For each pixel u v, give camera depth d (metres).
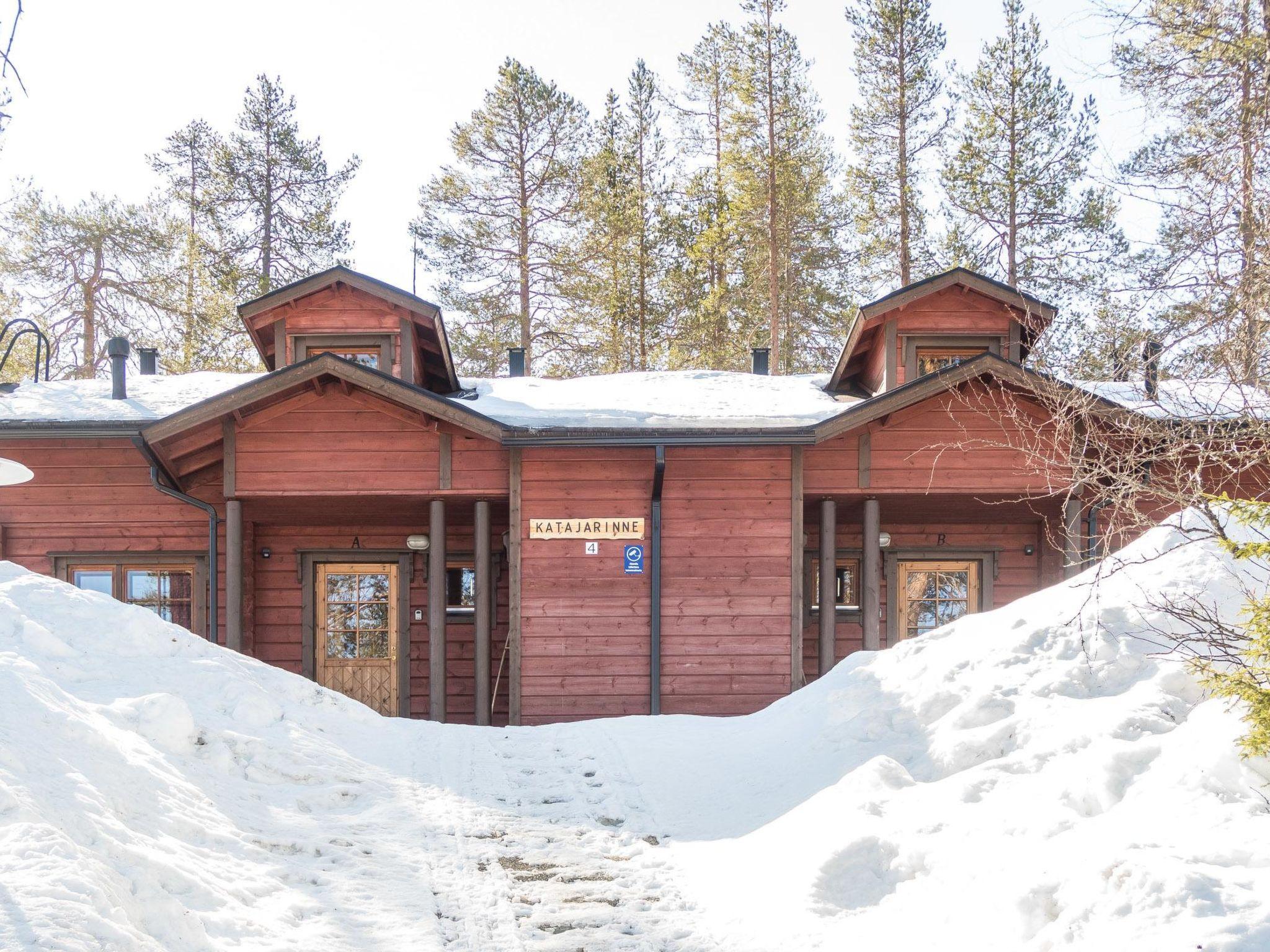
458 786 6.78
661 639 11.74
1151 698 5.38
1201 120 6.51
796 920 4.49
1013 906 4.02
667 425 11.55
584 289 27.33
